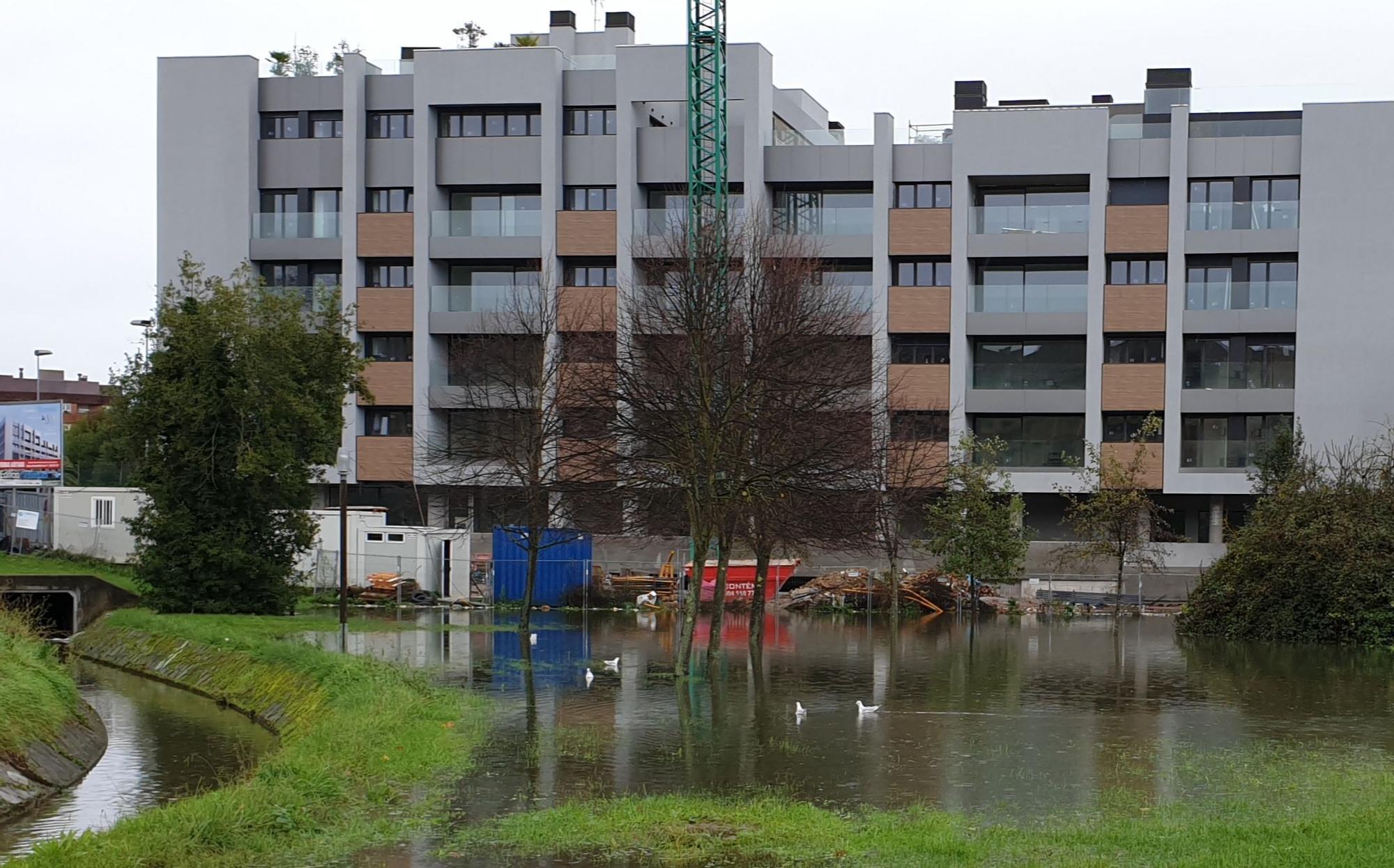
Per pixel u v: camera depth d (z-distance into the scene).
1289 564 39.62
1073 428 62.06
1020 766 19.81
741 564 51.81
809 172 63.25
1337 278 59.62
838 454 32.00
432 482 58.12
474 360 53.00
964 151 61.88
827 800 17.44
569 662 32.53
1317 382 59.72
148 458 41.56
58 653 37.47
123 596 44.72
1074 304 61.22
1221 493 60.16
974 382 62.56
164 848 14.49
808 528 33.72
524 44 73.19
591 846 15.03
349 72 64.94
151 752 23.61
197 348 40.88
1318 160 59.81
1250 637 39.88
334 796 17.05
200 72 66.06
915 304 62.00
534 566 40.50
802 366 32.44
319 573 51.44
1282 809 16.61
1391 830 14.70
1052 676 30.77
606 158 64.31
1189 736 22.56
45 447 59.12
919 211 62.19
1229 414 61.19
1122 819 16.06
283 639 34.91
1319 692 28.25
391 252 64.50
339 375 43.84
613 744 21.36
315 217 65.62
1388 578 38.78
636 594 51.28
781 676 30.14
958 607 48.69
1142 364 60.72
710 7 57.81
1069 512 54.84
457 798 17.41
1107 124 61.12
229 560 41.03
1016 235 61.50
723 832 15.55
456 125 65.88
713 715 24.25
